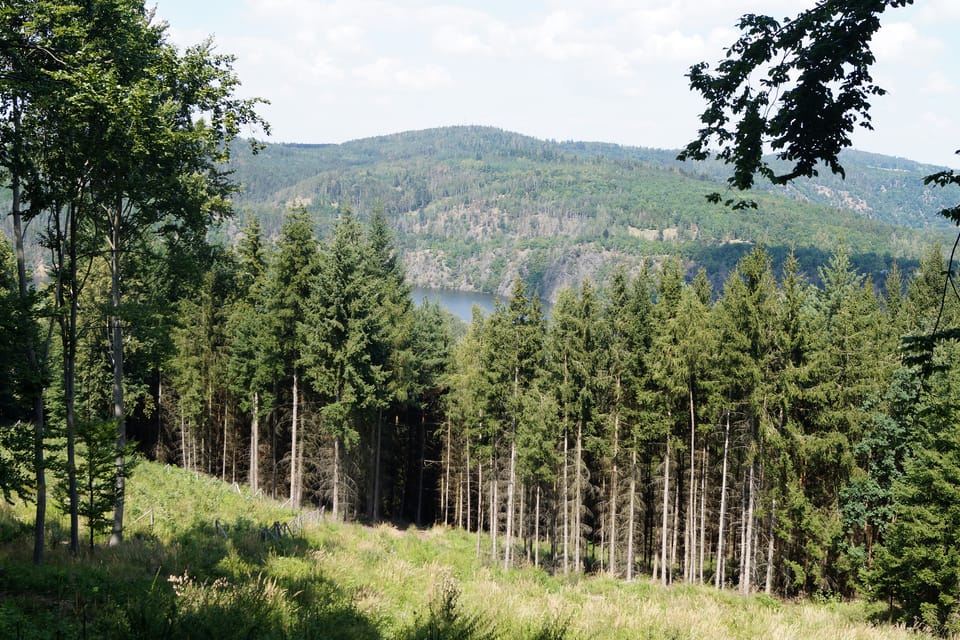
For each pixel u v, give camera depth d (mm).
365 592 13492
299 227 40125
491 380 39562
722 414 35156
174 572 13258
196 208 19375
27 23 11617
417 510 58562
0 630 8609
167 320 20000
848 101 8164
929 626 21312
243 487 41531
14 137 13406
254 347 43094
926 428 24859
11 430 13633
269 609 10461
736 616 14781
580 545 43000
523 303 38750
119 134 14594
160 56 16453
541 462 37688
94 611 10055
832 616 18109
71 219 15234
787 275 31828
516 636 10719
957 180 7555
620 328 38094
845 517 30406
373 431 48438
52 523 19047
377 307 43500
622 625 12242
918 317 49438
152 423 56906
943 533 22359
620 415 37469
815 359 30734
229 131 18266
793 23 8047
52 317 13758
